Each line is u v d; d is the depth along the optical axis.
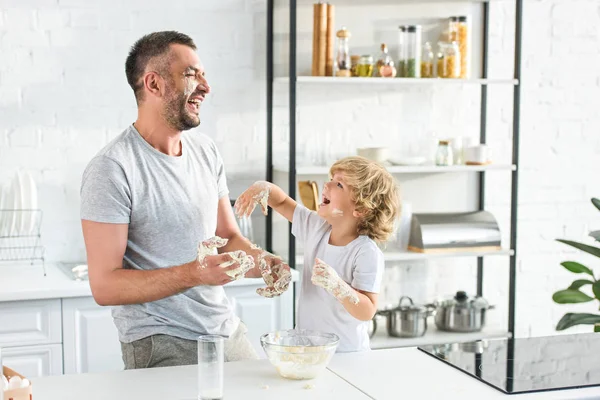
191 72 2.14
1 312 2.78
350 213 2.20
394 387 1.73
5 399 1.48
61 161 3.35
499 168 3.59
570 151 4.03
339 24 3.63
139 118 2.19
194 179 2.21
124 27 3.37
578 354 2.00
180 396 1.66
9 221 3.12
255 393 1.68
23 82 3.28
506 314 4.02
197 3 3.46
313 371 1.76
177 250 2.16
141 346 2.12
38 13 3.27
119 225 2.05
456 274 3.94
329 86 3.66
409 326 3.54
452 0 3.77
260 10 3.53
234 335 2.27
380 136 3.75
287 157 3.62
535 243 4.03
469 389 1.72
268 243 3.61
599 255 3.01
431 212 3.85
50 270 3.17
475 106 3.88
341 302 2.02
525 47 3.92
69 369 2.88
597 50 4.02
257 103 3.57
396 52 3.71
